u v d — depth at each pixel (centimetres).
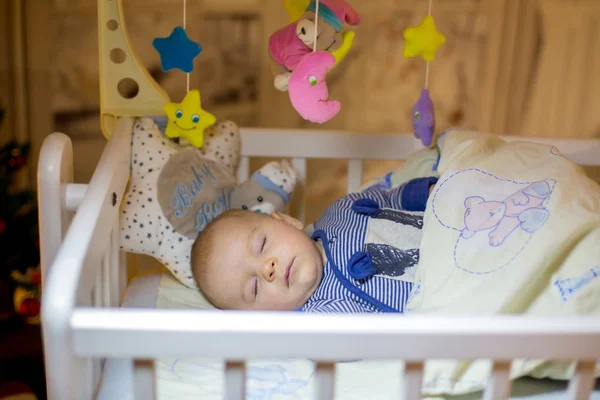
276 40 95
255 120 201
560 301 80
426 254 94
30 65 190
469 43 195
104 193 84
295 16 96
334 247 108
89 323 61
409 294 97
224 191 121
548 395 83
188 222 112
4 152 159
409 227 108
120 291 113
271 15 192
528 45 193
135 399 68
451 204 96
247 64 196
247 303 104
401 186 118
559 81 195
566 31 190
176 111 111
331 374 66
